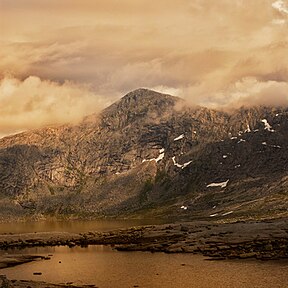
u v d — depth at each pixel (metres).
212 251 159.75
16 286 106.25
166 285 109.38
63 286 109.19
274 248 155.12
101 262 151.00
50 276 127.75
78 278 123.12
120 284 112.62
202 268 128.75
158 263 142.62
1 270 140.25
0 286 102.12
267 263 130.88
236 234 199.75
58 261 157.25
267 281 108.38
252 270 121.69
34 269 140.75
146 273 126.12
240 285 105.50
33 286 107.12
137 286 109.50
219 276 116.19
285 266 125.50
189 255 156.00
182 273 122.94
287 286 103.19
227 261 138.00
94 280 119.38
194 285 107.81
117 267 138.88
